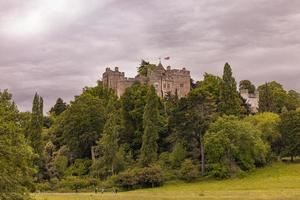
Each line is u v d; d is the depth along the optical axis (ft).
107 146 412.36
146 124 417.08
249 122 442.91
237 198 229.66
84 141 479.00
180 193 294.05
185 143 417.28
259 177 371.76
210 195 261.65
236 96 476.54
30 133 425.28
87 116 487.20
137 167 403.34
